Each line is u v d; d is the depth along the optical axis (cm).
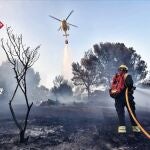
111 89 804
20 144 710
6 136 823
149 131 834
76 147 659
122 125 772
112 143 693
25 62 830
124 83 787
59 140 741
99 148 652
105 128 893
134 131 766
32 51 841
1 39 827
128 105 768
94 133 805
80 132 848
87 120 1171
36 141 741
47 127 995
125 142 699
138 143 691
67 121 1156
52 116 1396
